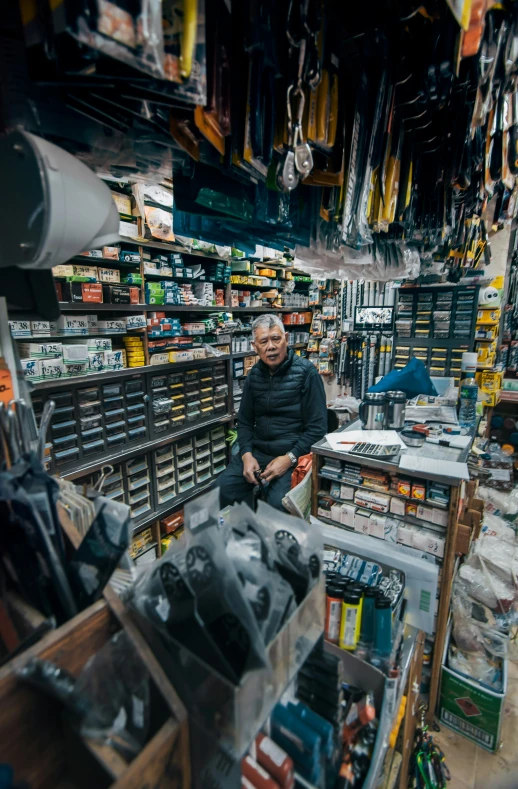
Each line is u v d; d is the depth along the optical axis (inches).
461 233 73.2
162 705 19.8
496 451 123.6
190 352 105.3
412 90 35.4
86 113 23.5
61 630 19.7
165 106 23.9
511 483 109.0
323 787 26.5
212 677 19.2
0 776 15.2
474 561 73.1
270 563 25.5
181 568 23.4
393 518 58.7
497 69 37.3
